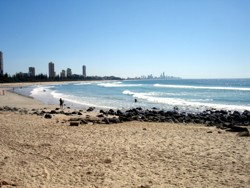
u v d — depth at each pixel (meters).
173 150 11.62
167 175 8.67
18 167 9.47
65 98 46.47
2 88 90.75
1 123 18.70
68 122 19.38
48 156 10.83
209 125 19.17
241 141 13.14
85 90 74.38
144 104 35.56
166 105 33.97
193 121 20.97
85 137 14.34
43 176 8.59
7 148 12.03
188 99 41.53
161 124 19.11
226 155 10.77
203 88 72.75
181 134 15.09
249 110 27.84
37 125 18.02
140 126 18.06
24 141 13.38
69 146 12.42
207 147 12.07
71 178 8.43
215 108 30.02
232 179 8.26
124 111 27.97
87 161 10.19
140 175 8.69
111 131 16.03
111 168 9.38
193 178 8.40
